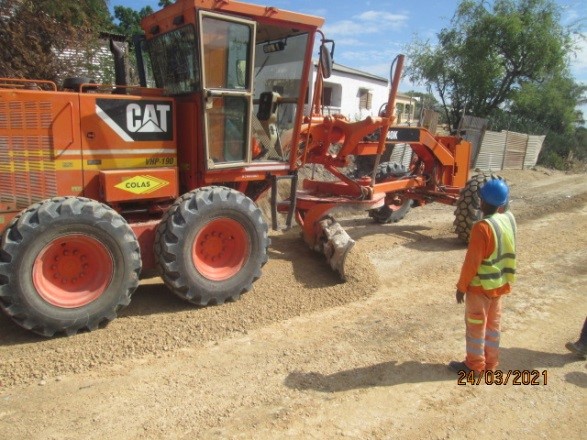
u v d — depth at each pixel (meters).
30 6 9.54
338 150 7.76
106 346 4.37
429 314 5.32
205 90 5.12
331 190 7.80
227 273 5.34
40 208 4.34
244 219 5.35
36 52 9.69
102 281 4.65
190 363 4.21
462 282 3.91
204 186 5.59
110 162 5.07
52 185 4.85
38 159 4.76
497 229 3.83
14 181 4.73
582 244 8.30
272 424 3.40
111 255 4.64
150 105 5.22
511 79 22.86
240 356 4.34
